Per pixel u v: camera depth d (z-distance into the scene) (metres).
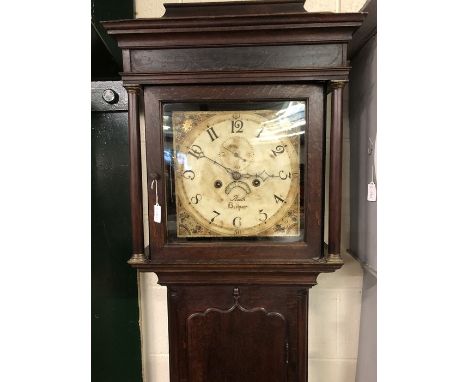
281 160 0.70
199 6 0.68
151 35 0.65
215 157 0.70
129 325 0.98
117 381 0.99
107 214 0.96
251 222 0.71
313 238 0.69
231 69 0.66
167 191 0.71
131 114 0.68
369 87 0.83
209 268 0.70
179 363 0.77
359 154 0.90
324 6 0.92
